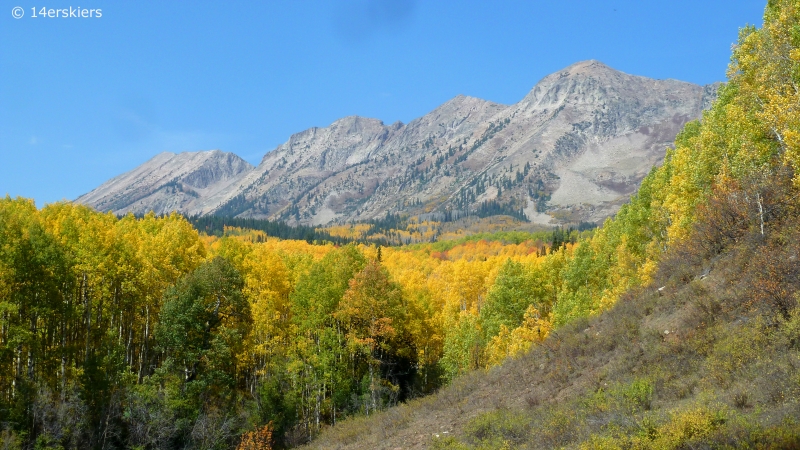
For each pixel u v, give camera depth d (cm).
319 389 3869
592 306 3644
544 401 1931
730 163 2483
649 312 2228
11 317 2764
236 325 3678
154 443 2967
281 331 3906
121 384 3212
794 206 1936
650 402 1477
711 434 1072
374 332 3809
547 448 1455
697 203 2809
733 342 1481
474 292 8012
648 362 1747
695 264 2344
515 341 3338
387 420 2700
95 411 3008
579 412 1599
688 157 3216
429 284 7725
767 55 2242
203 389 3281
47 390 2780
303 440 3459
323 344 3859
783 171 2066
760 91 2202
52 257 2972
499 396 2292
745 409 1192
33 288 2823
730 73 2561
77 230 3800
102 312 3666
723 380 1376
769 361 1305
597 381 1820
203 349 3316
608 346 2102
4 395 2889
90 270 3247
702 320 1772
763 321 1475
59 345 3123
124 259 3566
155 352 3859
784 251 1664
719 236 2297
